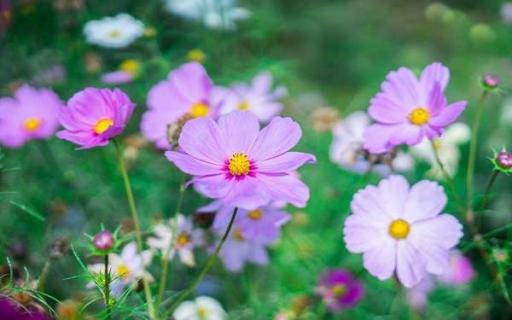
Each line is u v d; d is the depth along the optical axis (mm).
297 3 1498
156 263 818
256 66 1000
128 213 905
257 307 794
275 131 606
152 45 978
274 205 733
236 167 595
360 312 831
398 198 659
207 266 607
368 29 1560
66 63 1035
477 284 834
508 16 1340
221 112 838
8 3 992
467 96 1296
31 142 937
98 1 1090
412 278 638
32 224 874
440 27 1622
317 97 1220
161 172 935
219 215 707
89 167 936
